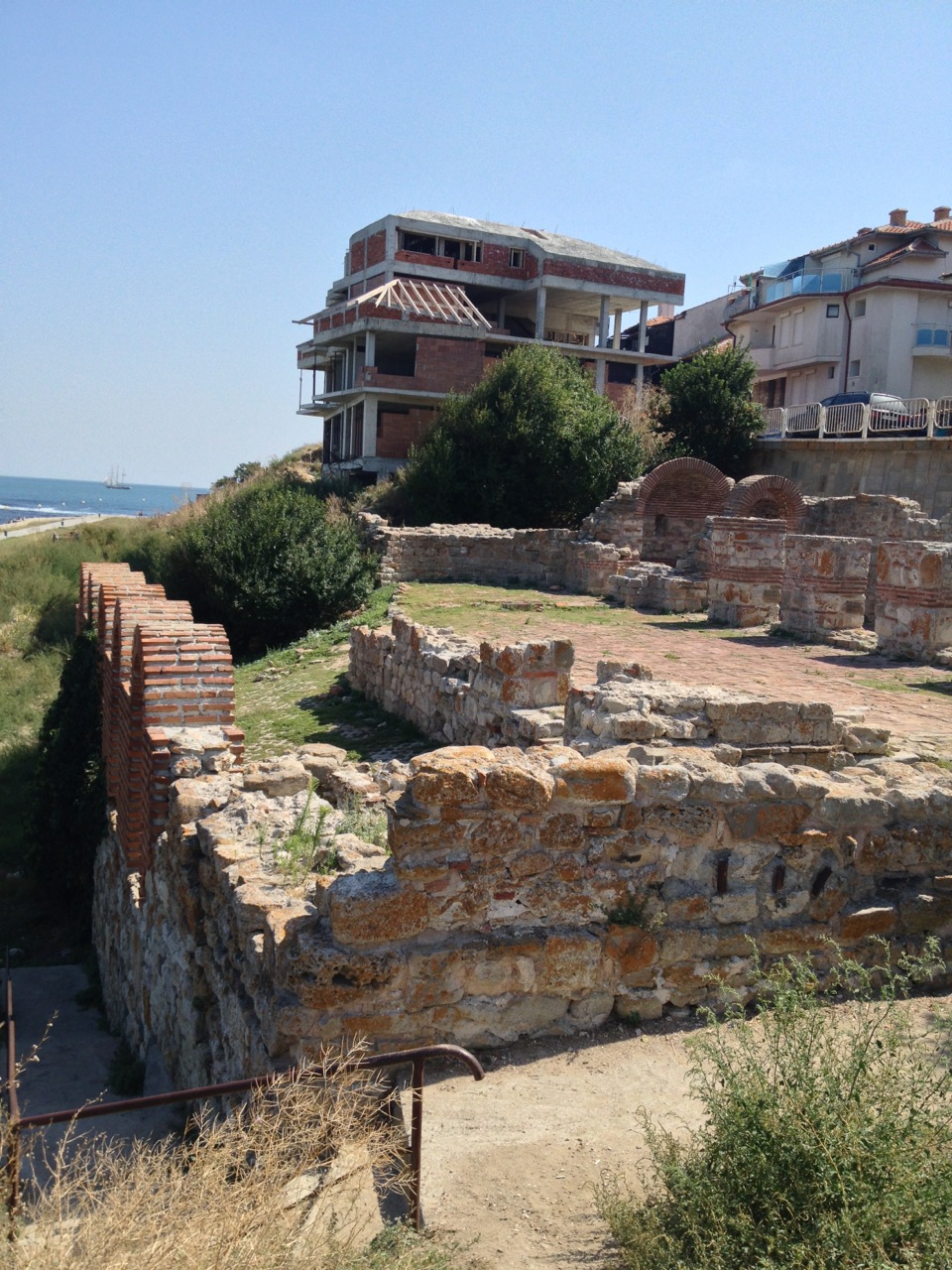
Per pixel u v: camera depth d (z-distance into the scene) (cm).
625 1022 508
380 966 460
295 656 1950
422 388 4462
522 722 902
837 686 1241
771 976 461
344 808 748
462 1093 451
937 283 4400
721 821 523
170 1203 323
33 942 1341
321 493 4091
